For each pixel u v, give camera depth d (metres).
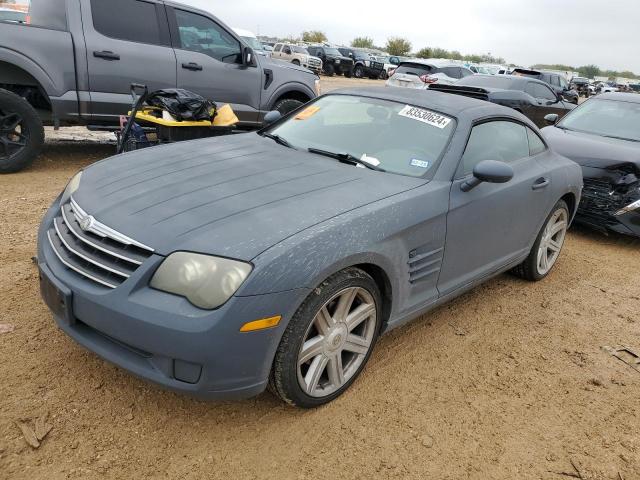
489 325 3.87
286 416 2.69
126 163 3.23
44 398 2.60
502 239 3.82
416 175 3.26
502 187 3.64
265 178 2.96
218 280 2.23
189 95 5.48
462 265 3.48
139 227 2.44
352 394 2.91
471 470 2.50
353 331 2.88
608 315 4.26
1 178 6.02
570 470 2.57
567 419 2.93
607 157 6.00
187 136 5.37
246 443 2.49
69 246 2.60
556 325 3.99
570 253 5.68
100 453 2.34
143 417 2.57
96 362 2.90
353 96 4.05
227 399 2.37
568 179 4.54
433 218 3.05
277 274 2.28
